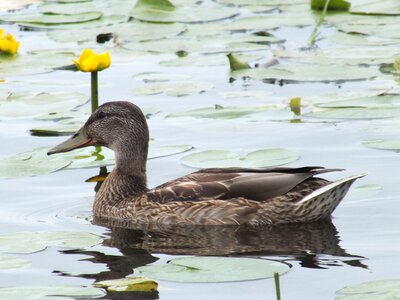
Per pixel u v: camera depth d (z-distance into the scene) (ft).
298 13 77.56
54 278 36.19
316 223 42.96
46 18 78.38
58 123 55.52
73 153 52.26
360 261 37.40
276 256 38.52
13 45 68.85
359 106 56.44
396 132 52.29
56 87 62.39
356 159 49.16
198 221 43.91
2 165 49.73
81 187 47.60
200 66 66.33
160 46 70.85
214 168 45.98
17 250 38.96
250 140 52.39
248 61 66.64
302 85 61.72
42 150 51.65
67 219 43.93
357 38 70.28
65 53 69.36
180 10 78.84
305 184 43.93
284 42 70.85
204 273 35.96
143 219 44.57
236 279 35.35
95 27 75.61
